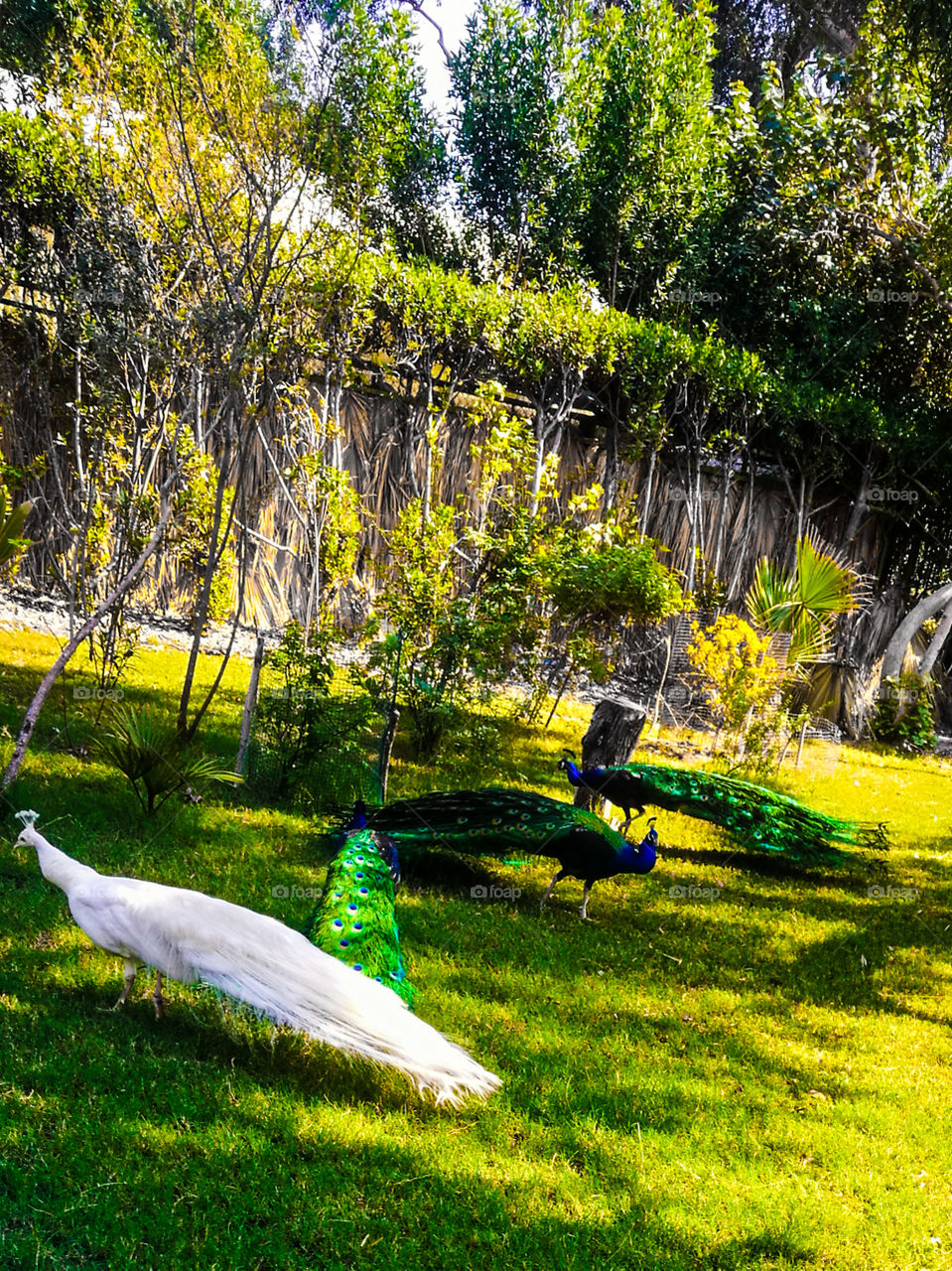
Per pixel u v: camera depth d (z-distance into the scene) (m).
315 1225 4.28
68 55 10.98
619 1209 4.80
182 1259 3.98
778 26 28.47
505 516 16.67
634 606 13.92
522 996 6.89
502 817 8.48
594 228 24.59
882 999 8.09
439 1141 5.06
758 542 21.61
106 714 10.53
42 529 14.60
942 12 15.24
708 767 14.55
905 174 18.38
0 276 13.48
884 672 22.11
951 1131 6.18
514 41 24.48
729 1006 7.43
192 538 14.54
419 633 11.66
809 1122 5.99
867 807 14.58
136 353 11.20
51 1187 4.19
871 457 22.39
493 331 18.22
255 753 9.82
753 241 23.36
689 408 20.53
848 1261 4.75
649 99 23.55
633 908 9.14
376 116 9.99
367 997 4.79
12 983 5.62
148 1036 5.39
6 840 7.36
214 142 9.84
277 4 9.39
